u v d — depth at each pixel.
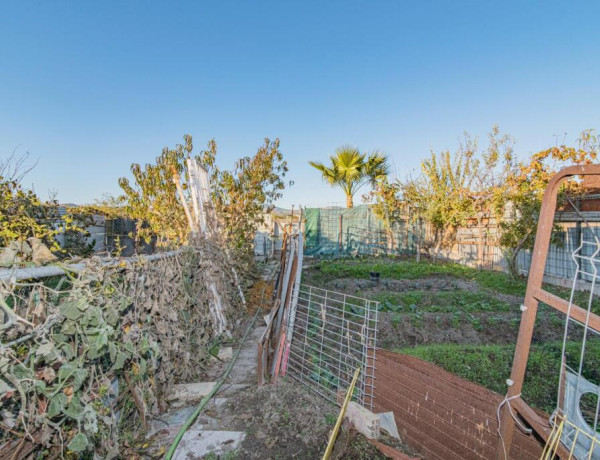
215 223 6.55
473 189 14.16
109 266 2.48
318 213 19.47
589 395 3.69
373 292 9.11
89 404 2.12
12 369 1.64
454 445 2.64
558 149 9.41
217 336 5.33
